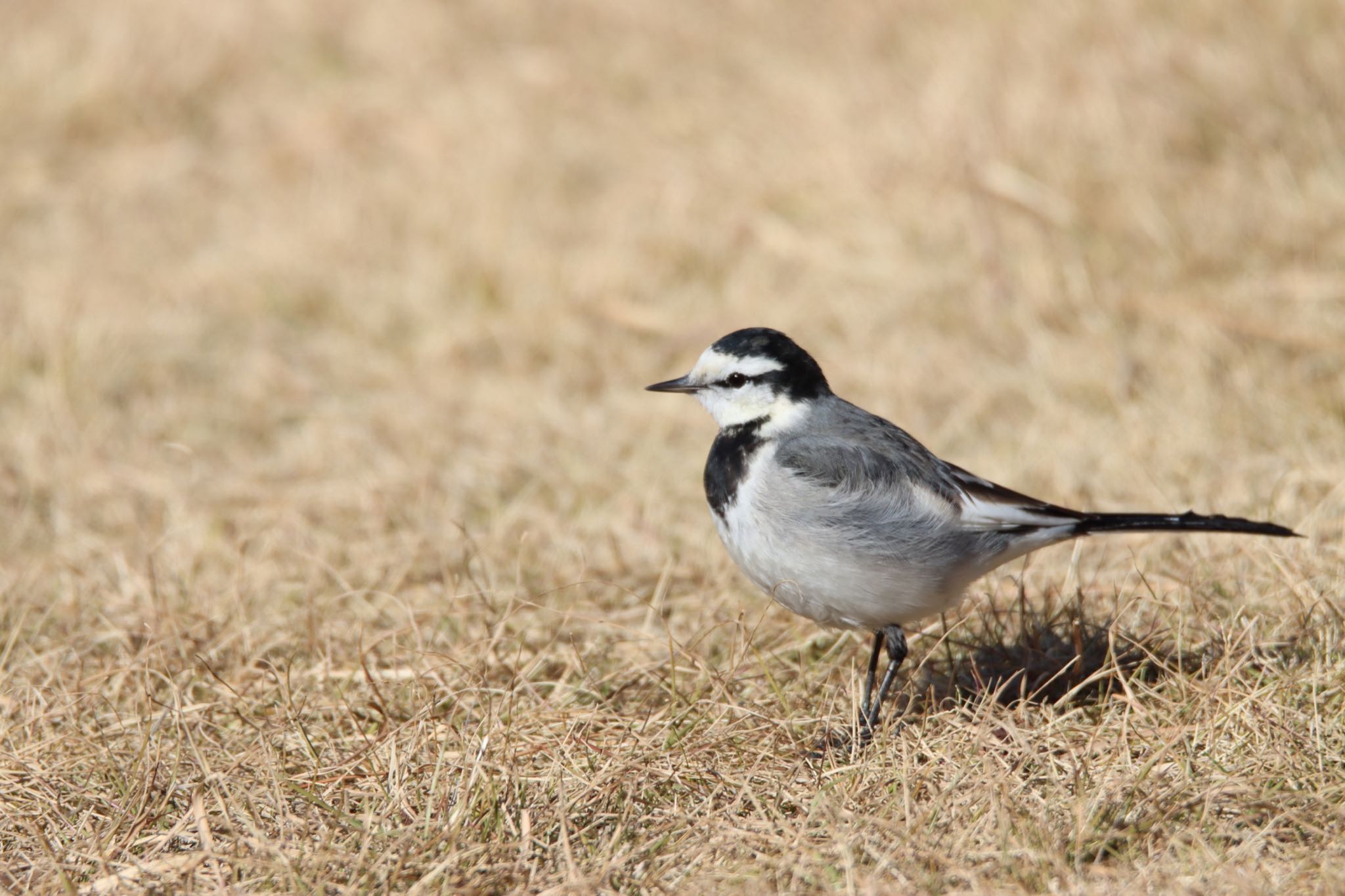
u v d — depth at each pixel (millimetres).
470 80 21328
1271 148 15625
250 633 9617
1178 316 13633
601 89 20688
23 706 8562
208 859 6977
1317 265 14031
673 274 16312
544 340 15141
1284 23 16703
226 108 21250
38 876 7047
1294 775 7148
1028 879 6469
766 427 8539
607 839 7172
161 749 8055
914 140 17000
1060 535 8273
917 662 9211
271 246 17266
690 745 7875
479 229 17016
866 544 8070
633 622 9938
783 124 18391
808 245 16047
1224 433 11758
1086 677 8688
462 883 6746
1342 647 8312
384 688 8875
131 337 15320
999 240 15367
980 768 7312
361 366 15094
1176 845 6711
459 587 10383
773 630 9562
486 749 7672
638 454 12836
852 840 6797
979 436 12625
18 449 13094
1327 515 10133
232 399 14383
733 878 6648
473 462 12844
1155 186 15461
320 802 7418
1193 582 9227
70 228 18094
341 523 11812
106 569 10953
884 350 14141
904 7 20516
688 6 22719
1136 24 17641
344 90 21516
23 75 20828
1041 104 16781
